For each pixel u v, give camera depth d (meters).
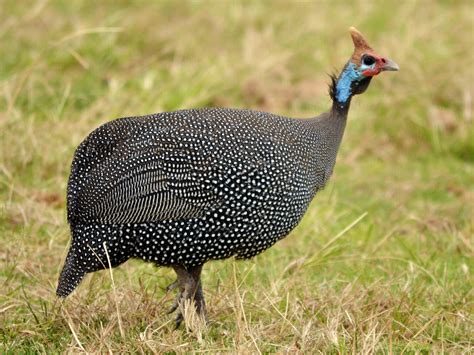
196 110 14.14
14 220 17.80
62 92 23.67
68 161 19.89
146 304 14.59
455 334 14.45
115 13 29.31
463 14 31.03
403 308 15.00
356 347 13.25
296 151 14.30
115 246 13.61
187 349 13.31
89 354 12.78
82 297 15.07
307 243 18.28
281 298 15.03
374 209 20.88
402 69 26.53
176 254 13.78
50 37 26.70
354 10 31.48
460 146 24.77
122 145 13.66
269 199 13.89
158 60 27.42
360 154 24.22
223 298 15.10
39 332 14.05
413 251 17.86
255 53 27.78
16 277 16.06
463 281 16.61
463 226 19.84
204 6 31.22
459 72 26.86
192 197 13.57
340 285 16.34
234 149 13.70
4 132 19.97
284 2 32.16
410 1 31.98
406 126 25.11
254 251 14.23
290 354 13.13
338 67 27.08
